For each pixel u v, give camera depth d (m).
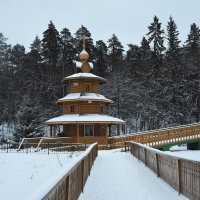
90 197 11.01
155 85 66.38
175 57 66.69
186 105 63.59
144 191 11.95
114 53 88.94
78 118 43.41
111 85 68.50
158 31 76.44
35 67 76.69
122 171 17.69
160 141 39.75
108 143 43.22
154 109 62.97
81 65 49.31
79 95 45.97
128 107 67.12
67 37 81.56
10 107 75.75
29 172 21.08
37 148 35.59
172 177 12.30
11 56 93.56
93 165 20.92
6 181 17.80
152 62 75.19
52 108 72.56
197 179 9.50
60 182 6.41
